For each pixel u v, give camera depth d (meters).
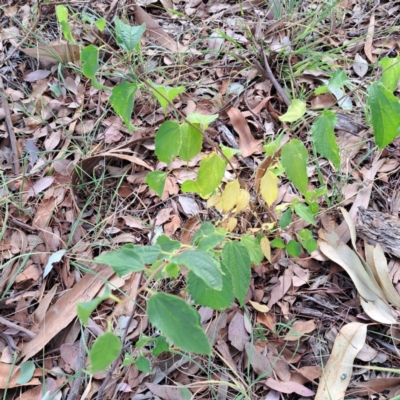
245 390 0.52
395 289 0.59
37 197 0.71
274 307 0.59
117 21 0.43
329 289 0.60
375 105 0.40
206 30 0.93
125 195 0.71
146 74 0.82
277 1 0.94
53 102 0.82
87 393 0.52
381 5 0.96
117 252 0.32
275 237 0.61
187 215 0.68
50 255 0.64
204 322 0.57
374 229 0.62
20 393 0.53
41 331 0.57
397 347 0.55
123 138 0.77
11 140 0.76
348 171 0.71
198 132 0.45
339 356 0.53
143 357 0.48
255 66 0.84
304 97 0.81
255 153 0.74
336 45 0.89
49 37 0.90
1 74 0.85
